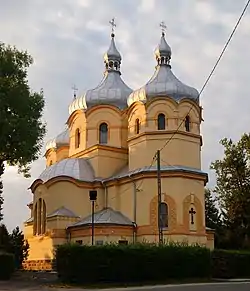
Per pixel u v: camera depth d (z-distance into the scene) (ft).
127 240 155.63
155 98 166.40
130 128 172.35
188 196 157.17
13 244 160.04
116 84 194.49
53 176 173.06
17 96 132.87
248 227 189.26
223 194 192.85
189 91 169.99
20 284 107.04
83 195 171.73
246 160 192.44
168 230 153.07
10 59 135.54
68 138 218.18
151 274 112.88
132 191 162.81
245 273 136.15
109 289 95.76
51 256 161.27
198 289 90.84
